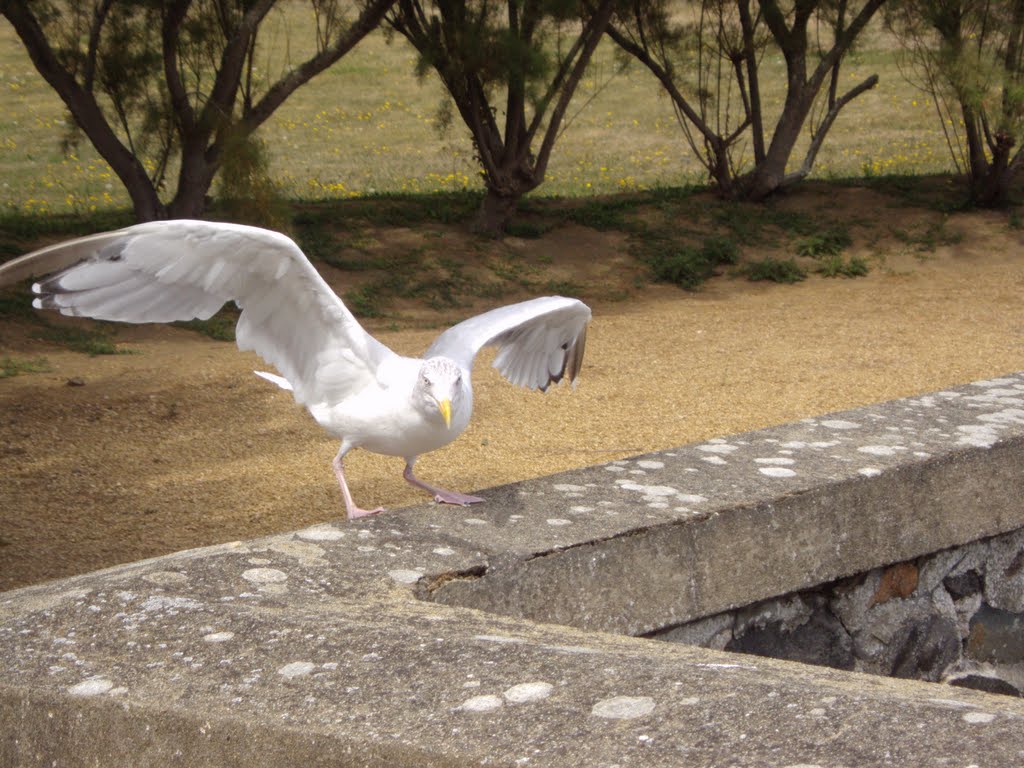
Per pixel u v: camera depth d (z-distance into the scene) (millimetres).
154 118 12555
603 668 2311
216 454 7570
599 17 13508
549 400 8984
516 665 2363
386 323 11578
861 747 1934
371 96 26922
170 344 10680
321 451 7645
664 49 16188
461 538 3463
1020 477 4531
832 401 8867
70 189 18297
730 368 9961
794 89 15711
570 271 13664
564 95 13930
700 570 3688
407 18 13586
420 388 3604
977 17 14609
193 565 3119
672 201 15969
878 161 20156
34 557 5668
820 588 4137
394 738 2119
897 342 10820
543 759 1996
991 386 5441
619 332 11375
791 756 1926
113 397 8820
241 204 11094
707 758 1943
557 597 3402
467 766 2031
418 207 15211
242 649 2539
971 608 4582
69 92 12367
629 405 8836
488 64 12867
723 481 4020
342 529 3518
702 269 13938
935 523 4277
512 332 4512
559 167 20562
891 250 14570
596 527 3561
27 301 11148
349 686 2336
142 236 3381
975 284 13328
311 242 13430
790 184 16375
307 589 3049
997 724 1983
